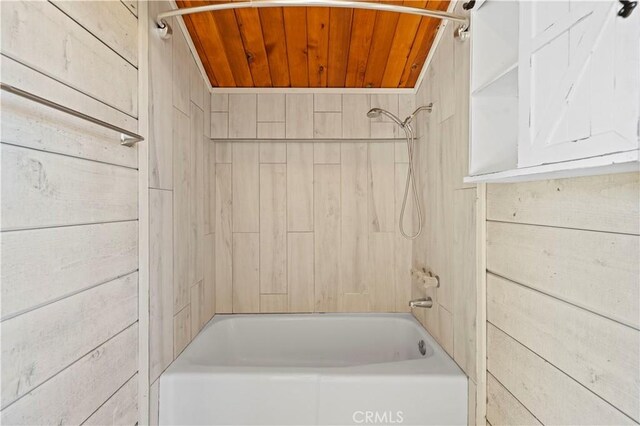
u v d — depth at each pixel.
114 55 1.21
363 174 2.52
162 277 1.60
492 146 1.25
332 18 1.78
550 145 0.79
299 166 2.52
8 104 0.78
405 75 2.28
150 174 1.47
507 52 1.10
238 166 2.52
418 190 2.34
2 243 0.77
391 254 2.52
